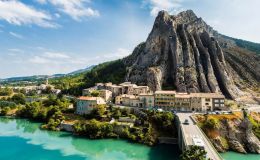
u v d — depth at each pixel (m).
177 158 98.00
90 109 158.00
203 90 198.25
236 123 121.00
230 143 113.25
